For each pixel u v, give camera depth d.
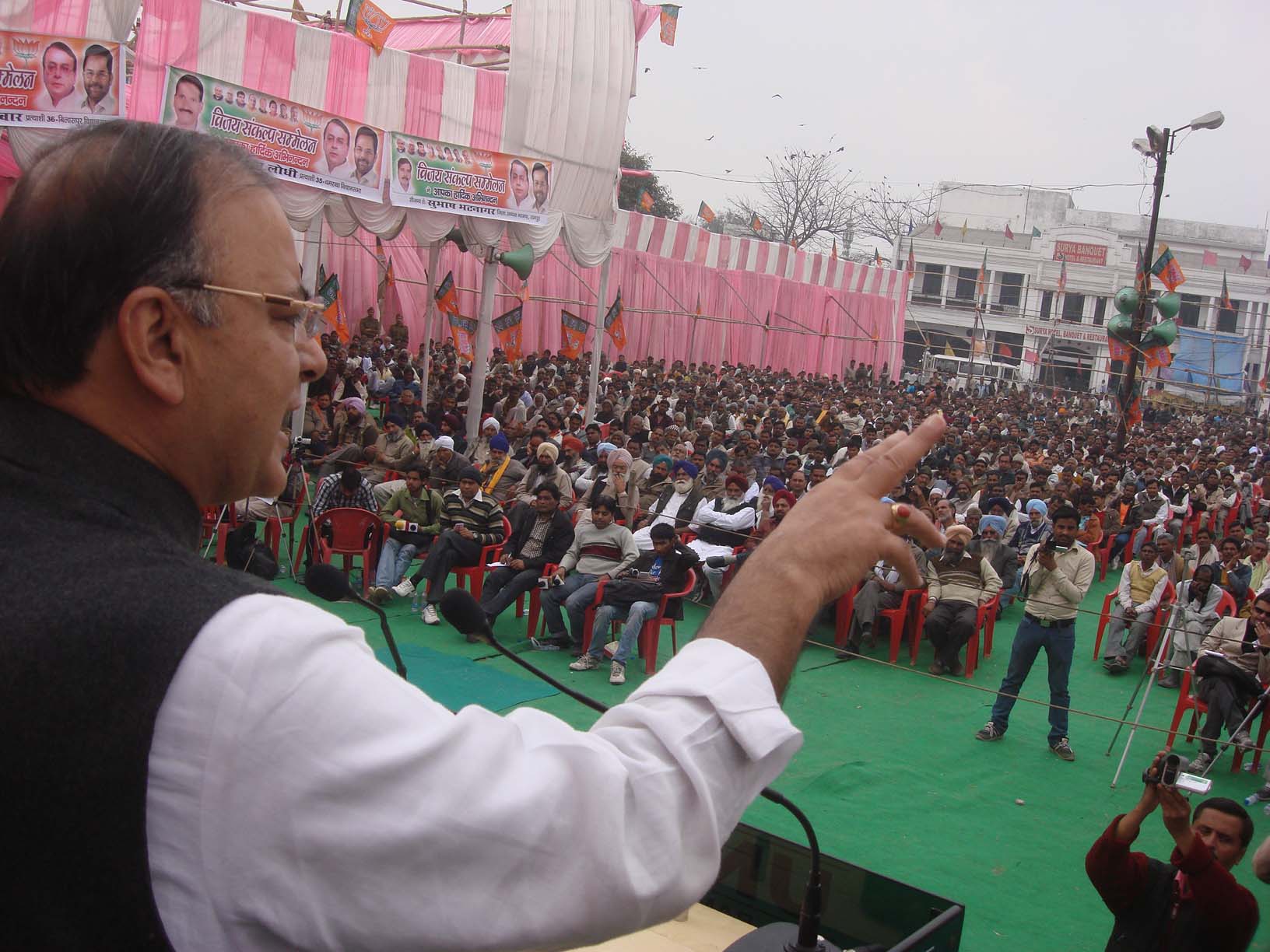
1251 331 53.81
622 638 8.48
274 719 0.70
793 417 24.33
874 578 9.65
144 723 0.69
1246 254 55.53
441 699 7.54
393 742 0.71
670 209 56.81
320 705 0.71
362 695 0.73
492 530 9.76
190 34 11.02
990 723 8.01
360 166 13.01
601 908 0.74
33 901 0.69
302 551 10.27
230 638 0.72
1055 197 57.41
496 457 12.47
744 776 0.81
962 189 58.38
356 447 12.13
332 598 2.09
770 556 0.90
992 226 57.94
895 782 7.03
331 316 24.30
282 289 0.88
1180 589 9.72
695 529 11.14
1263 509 18.84
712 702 0.81
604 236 17.11
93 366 0.81
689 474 11.76
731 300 35.22
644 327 32.62
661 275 32.84
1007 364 51.41
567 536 9.42
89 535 0.77
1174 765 4.07
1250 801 7.21
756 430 20.75
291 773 0.69
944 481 14.78
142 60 10.71
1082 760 7.76
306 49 12.20
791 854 3.73
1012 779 7.28
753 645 0.85
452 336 27.72
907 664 9.61
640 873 0.75
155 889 0.68
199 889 0.69
